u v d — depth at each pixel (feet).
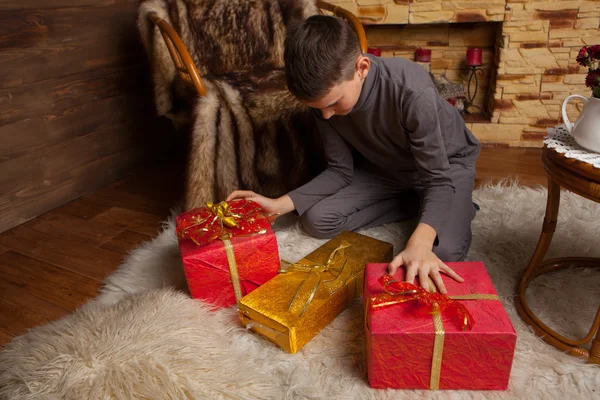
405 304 3.07
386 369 3.02
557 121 7.44
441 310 2.88
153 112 7.66
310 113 5.28
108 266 4.96
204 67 6.38
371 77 3.70
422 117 3.62
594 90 3.06
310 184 4.76
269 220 4.61
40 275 4.87
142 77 7.38
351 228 5.00
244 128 5.35
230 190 5.48
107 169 7.07
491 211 5.27
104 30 6.70
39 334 3.66
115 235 5.56
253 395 3.10
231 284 3.89
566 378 3.13
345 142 4.71
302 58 3.13
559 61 7.11
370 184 4.97
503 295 3.96
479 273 3.33
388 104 3.79
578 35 6.91
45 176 6.22
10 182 5.83
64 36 6.18
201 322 3.67
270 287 3.74
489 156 7.31
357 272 3.90
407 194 5.16
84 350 3.28
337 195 4.88
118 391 2.99
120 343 3.31
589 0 6.68
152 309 3.70
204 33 6.31
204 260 3.71
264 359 3.44
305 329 3.47
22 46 5.72
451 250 3.86
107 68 6.83
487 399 3.02
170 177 7.19
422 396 3.08
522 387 3.09
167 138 8.02
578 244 4.57
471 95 8.43
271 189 5.64
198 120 5.29
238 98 5.37
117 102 7.06
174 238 5.15
